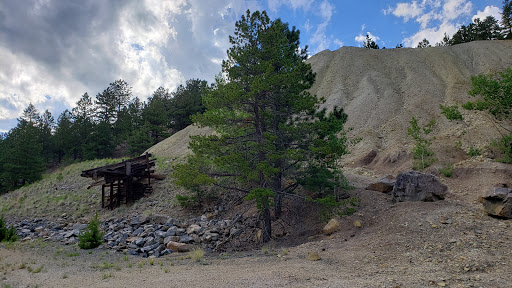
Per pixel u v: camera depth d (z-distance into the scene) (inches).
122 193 1037.2
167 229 689.0
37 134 2279.8
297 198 620.7
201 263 398.6
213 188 890.1
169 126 2620.6
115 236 665.0
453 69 1993.1
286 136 631.8
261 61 597.3
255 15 604.1
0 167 1983.3
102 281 302.5
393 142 1249.4
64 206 1027.9
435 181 533.3
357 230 484.4
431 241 358.3
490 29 2982.3
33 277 334.0
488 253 294.2
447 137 1114.7
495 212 406.6
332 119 653.9
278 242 533.0
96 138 2452.0
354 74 2196.1
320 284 240.4
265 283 253.8
